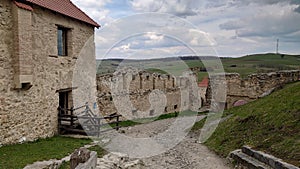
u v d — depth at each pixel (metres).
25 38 7.55
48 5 8.95
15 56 7.37
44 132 8.86
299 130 6.45
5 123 7.17
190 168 6.72
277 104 8.59
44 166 5.48
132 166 6.71
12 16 7.30
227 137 8.51
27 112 8.00
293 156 5.35
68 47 10.45
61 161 5.94
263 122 8.00
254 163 5.71
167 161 7.27
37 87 8.45
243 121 8.92
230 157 6.96
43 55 8.71
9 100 7.29
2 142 7.08
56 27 9.44
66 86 10.19
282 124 7.15
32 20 8.09
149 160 7.34
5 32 7.13
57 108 9.65
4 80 7.12
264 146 6.37
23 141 7.82
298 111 7.33
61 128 9.65
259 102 10.28
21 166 5.46
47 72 8.97
